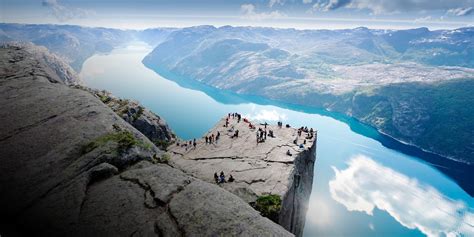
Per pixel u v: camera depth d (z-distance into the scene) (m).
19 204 25.55
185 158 61.12
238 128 75.69
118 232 21.77
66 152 31.64
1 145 33.97
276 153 57.91
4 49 81.56
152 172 28.59
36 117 40.19
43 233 22.52
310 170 69.12
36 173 29.00
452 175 170.00
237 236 21.38
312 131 74.31
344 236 99.56
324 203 117.38
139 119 85.44
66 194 25.72
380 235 101.62
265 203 39.84
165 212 23.45
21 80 58.00
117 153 30.72
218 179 46.53
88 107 42.69
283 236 22.27
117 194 25.53
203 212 23.28
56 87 54.16
